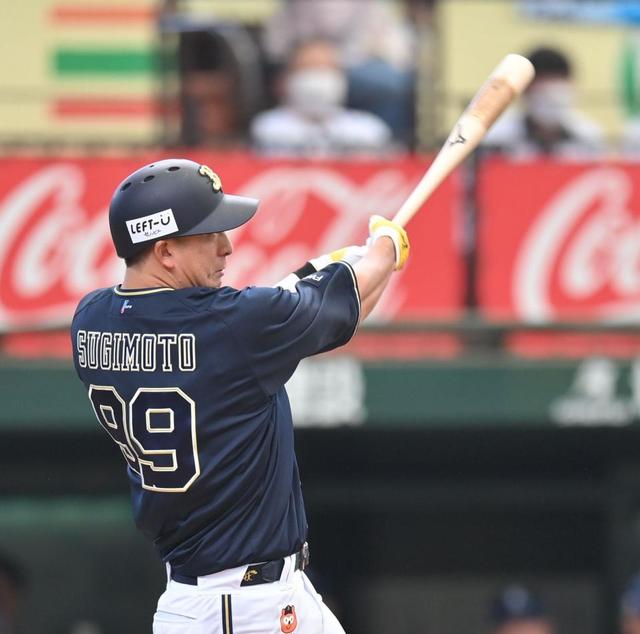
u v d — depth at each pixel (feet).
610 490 109.09
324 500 108.47
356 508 110.22
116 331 38.86
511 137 97.45
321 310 38.47
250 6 102.17
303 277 41.45
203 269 38.81
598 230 88.07
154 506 39.19
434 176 42.42
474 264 87.56
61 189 87.40
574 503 110.01
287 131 97.71
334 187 87.66
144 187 38.19
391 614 111.24
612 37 106.73
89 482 104.73
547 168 87.81
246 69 98.68
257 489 39.04
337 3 99.86
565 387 87.51
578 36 106.63
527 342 91.04
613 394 87.45
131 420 38.68
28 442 103.19
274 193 87.71
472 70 106.01
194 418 38.01
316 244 87.66
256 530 39.04
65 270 87.51
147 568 107.34
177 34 98.68
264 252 87.66
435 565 111.55
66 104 102.17
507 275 87.97
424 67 100.68
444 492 108.68
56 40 102.22
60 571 106.11
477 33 105.91
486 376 87.35
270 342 37.86
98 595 106.83
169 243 38.37
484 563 111.55
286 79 99.55
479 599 111.45
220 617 39.17
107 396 39.37
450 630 111.55
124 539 106.52
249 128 98.27
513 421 87.45
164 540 39.88
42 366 86.69
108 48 102.22
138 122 102.17
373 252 40.32
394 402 87.10
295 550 39.99
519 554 111.24
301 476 108.37
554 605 110.73
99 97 102.27
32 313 87.40
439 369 87.20
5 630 103.55
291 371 38.65
